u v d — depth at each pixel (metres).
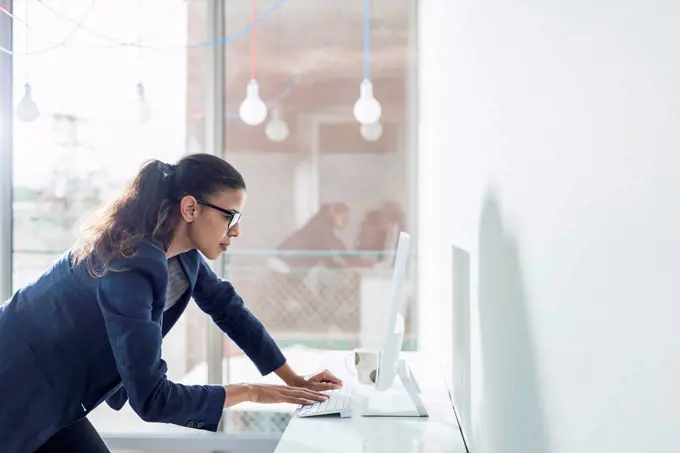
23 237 2.57
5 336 1.31
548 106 0.72
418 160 2.62
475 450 1.26
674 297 0.41
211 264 2.60
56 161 2.57
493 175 1.09
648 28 0.45
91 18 2.55
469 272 1.37
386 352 1.46
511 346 0.94
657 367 0.44
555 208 0.69
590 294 0.57
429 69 2.34
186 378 2.61
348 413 1.44
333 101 2.64
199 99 2.58
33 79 2.55
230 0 2.63
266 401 1.37
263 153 2.65
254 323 1.66
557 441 0.69
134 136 2.58
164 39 2.56
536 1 0.77
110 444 2.56
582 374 0.60
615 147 0.51
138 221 1.27
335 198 2.65
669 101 0.42
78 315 1.26
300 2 2.63
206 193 1.31
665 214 0.42
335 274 2.64
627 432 0.49
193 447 2.56
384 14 2.63
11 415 1.29
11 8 2.51
